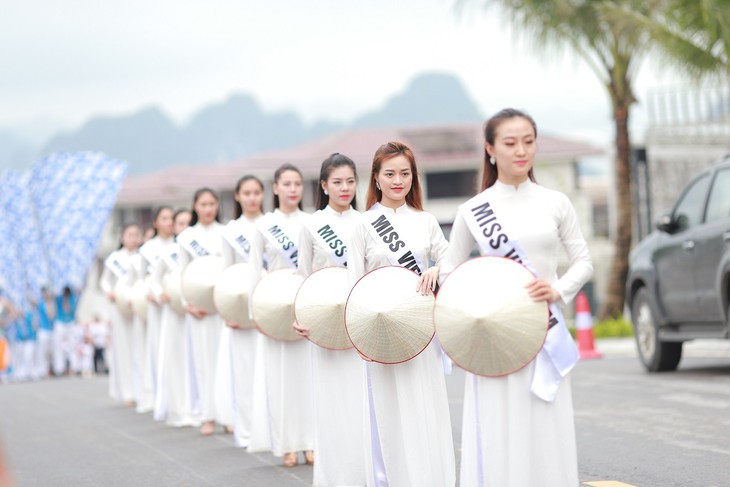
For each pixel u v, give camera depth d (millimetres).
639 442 11531
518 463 7188
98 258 64062
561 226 7449
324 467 10047
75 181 36406
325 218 10641
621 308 31828
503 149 7305
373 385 9008
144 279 18781
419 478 8820
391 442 8992
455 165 58750
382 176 9164
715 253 15562
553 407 7215
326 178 10648
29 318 32906
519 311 7133
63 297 33531
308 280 10203
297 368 11625
